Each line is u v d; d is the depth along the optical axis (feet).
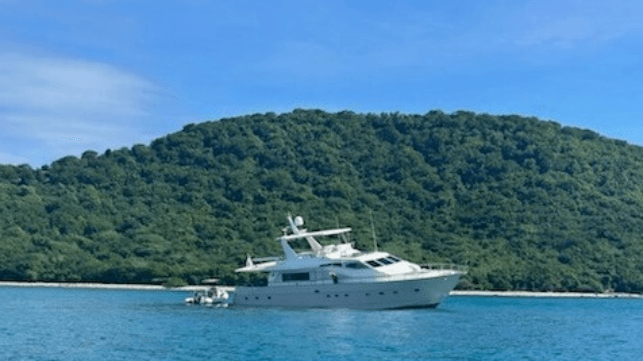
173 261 425.28
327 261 192.54
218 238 464.24
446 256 423.64
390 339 150.92
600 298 389.80
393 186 550.77
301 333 158.61
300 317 184.96
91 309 233.14
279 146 634.84
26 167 582.35
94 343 146.72
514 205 495.82
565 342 160.04
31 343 147.02
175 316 202.80
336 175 583.17
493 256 426.51
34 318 199.93
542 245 443.73
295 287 197.16
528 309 272.51
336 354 132.77
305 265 194.70
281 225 483.51
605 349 150.10
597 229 462.19
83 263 428.56
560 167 558.15
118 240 466.29
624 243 447.83
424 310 195.93
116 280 409.08
